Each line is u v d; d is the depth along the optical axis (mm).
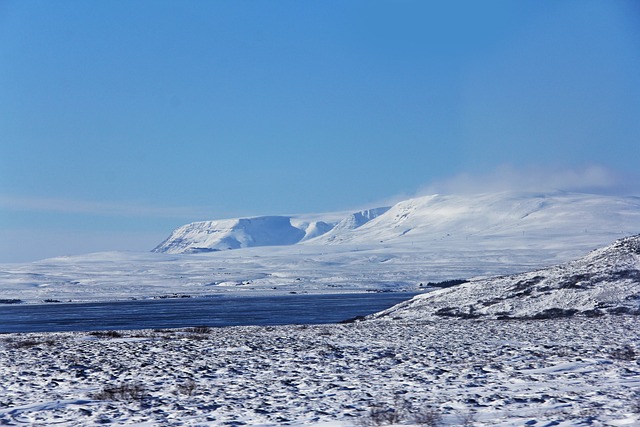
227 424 25266
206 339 70312
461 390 32094
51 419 27344
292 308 177750
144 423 26031
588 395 28781
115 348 60875
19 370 45000
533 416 24359
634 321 78750
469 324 84500
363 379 37250
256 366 44906
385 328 81750
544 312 95688
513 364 41750
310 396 31609
